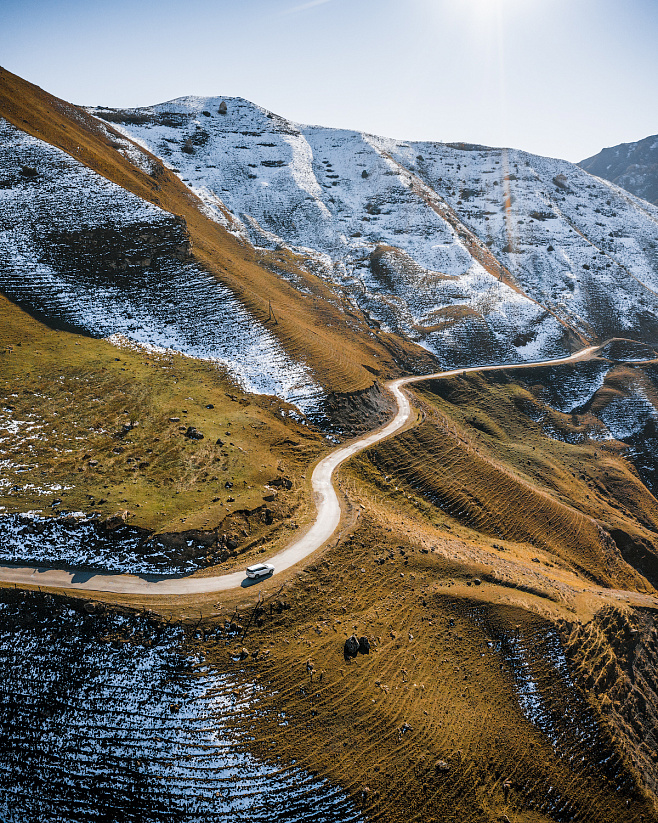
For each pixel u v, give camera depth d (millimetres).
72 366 54969
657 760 35031
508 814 27938
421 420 68688
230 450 47656
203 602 32250
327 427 61000
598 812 30125
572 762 31672
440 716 30266
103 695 27688
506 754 30281
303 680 29562
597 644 39031
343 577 37438
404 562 41031
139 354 61188
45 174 78938
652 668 42844
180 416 50812
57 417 46625
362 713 28875
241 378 62750
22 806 24375
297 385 64812
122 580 32938
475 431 83188
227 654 29891
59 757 25641
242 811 24406
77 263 69688
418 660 33312
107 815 24219
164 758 25750
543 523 60875
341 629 33469
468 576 41844
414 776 27094
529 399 95875
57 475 39281
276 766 25969
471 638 36469
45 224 71562
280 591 34094
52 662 28672
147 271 73688
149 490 39844
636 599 49844
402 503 53469
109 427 46812
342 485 49938
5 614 30016
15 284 64000
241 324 71750
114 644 29453
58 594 30891
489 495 60500
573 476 81562
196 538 36156
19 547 33625
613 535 69438
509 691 33969
